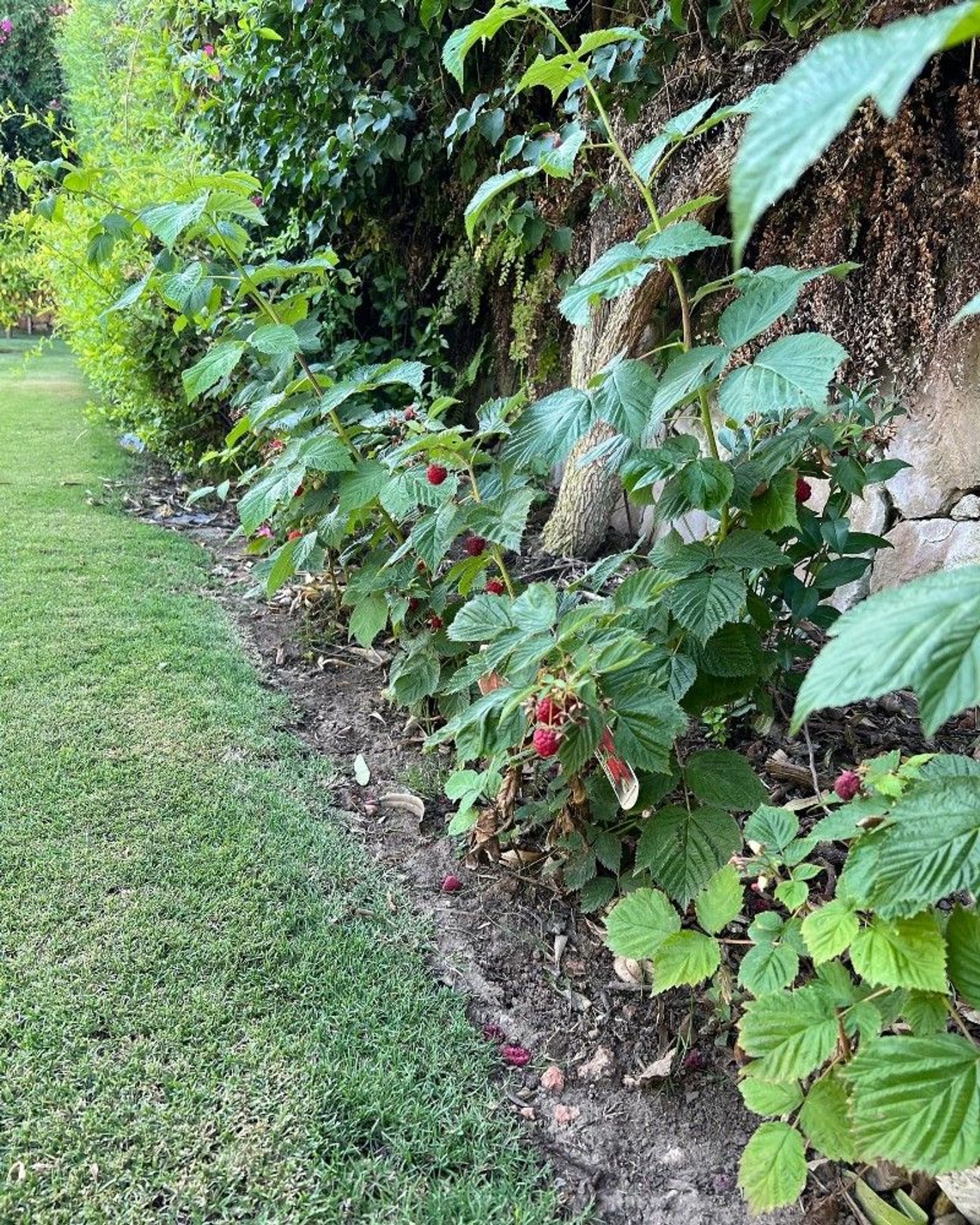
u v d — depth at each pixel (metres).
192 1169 1.19
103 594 3.11
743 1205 1.25
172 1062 1.35
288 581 3.24
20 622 2.83
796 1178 1.06
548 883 1.83
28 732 2.21
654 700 1.41
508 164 3.37
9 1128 1.22
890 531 2.46
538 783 1.91
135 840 1.85
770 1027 1.10
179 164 4.09
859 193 2.31
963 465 2.25
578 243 3.42
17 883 1.69
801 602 1.86
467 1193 1.21
